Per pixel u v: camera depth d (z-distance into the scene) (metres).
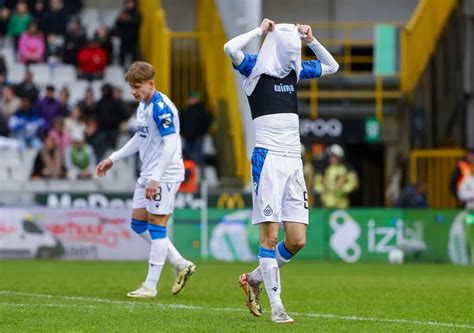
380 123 69.62
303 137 66.88
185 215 51.97
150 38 68.12
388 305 26.72
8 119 62.19
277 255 22.92
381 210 52.25
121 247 51.22
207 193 53.50
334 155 59.94
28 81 62.75
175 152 28.08
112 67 67.88
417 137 67.88
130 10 67.56
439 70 68.19
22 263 46.91
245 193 54.00
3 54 68.12
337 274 40.41
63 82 67.31
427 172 66.12
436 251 52.31
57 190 57.16
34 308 24.73
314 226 52.34
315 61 23.73
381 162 75.81
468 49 64.56
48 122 62.31
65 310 24.30
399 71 69.06
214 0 63.94
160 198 27.95
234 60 22.33
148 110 27.75
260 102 22.31
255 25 57.38
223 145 63.84
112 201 53.12
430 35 68.00
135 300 27.27
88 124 60.84
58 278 35.59
